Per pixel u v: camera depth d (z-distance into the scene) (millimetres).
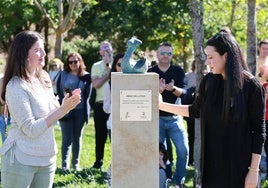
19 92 4383
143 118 4570
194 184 6945
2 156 4547
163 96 7223
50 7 17891
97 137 8812
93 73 8727
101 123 8750
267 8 17938
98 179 7941
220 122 4258
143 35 20438
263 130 4270
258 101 4238
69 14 16578
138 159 4609
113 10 20312
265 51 7652
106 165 9250
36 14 19453
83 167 8992
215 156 4324
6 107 4664
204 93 4449
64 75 8492
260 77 7578
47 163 4539
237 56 4238
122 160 4605
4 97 4547
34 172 4500
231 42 4254
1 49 22031
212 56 4285
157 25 20172
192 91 7969
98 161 8883
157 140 4598
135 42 4582
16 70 4441
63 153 8555
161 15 19984
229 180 4297
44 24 21844
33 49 4473
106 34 20922
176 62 23734
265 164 7770
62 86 8430
